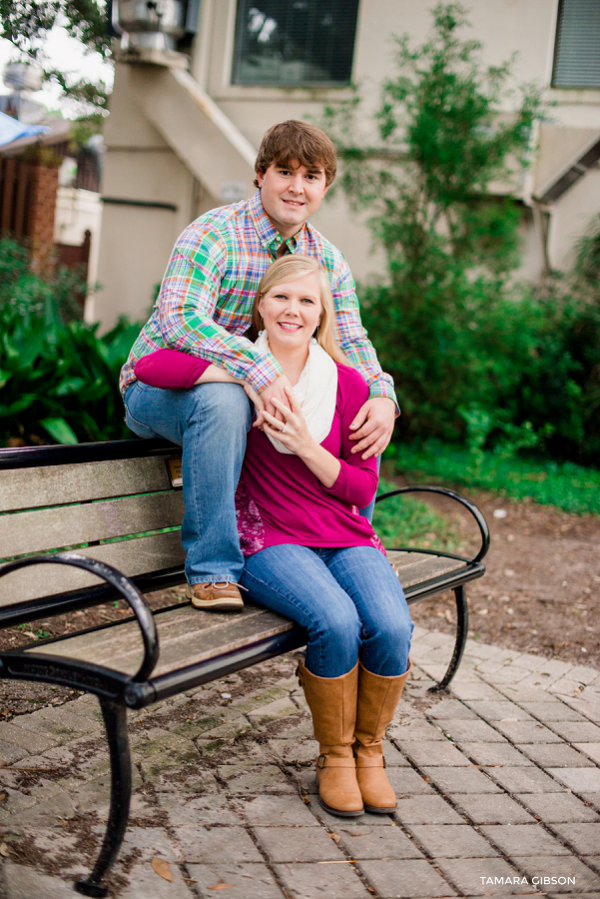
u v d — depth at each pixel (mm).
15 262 8008
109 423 5219
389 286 7914
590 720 3188
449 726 3023
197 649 2002
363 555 2459
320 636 2221
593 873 2207
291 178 2531
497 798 2551
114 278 9805
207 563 2338
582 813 2510
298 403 2344
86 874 1998
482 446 8641
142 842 2152
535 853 2277
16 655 1963
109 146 9609
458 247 7789
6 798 2293
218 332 2348
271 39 9117
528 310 7805
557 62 8312
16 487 2262
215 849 2156
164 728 2832
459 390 7664
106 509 2543
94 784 2422
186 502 2352
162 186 9492
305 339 2482
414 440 8188
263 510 2453
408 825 2350
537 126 7973
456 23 7195
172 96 8781
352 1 8742
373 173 7676
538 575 5180
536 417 8414
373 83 8594
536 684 3496
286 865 2111
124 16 8438
